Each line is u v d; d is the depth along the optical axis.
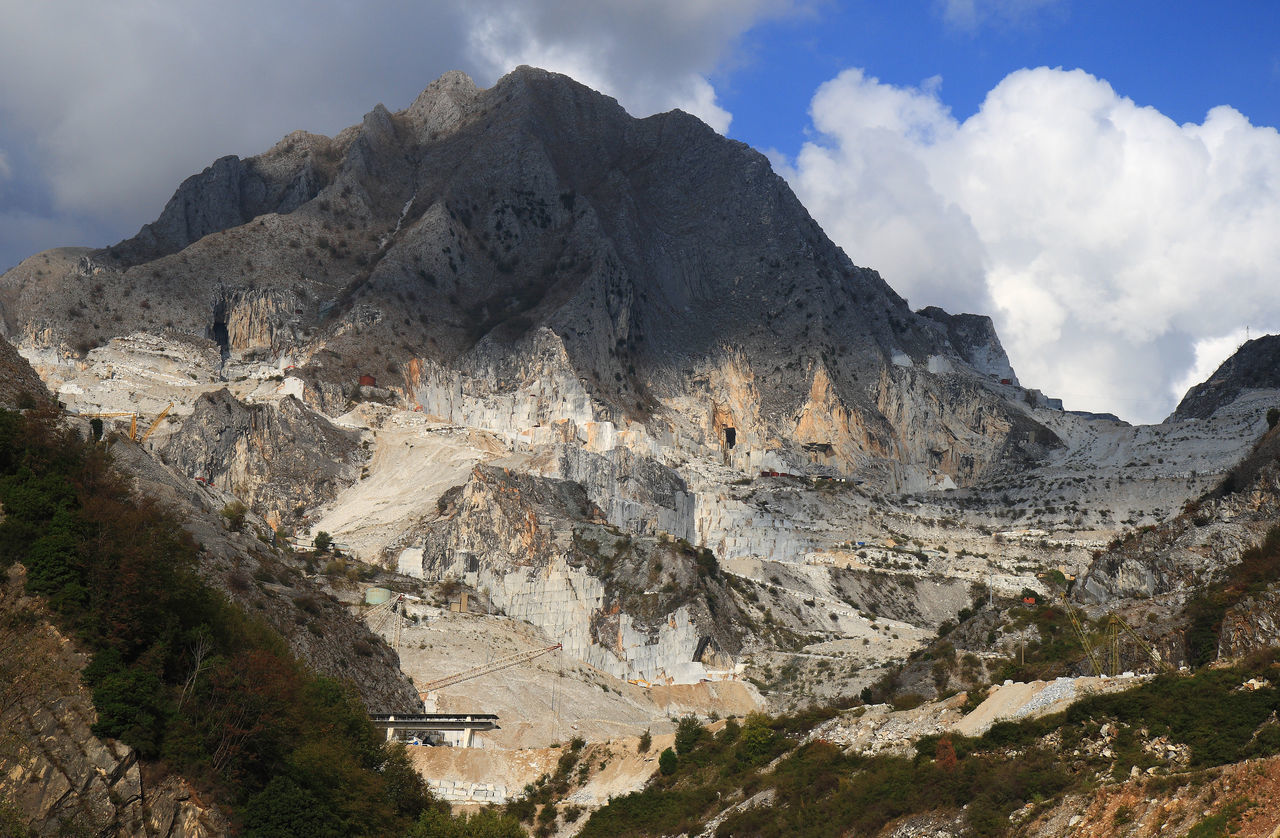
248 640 121.88
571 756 167.50
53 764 96.69
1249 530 188.75
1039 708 124.81
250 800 105.56
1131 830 101.88
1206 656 155.88
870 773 130.62
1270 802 96.25
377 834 115.44
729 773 152.25
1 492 112.12
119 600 107.50
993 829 111.12
